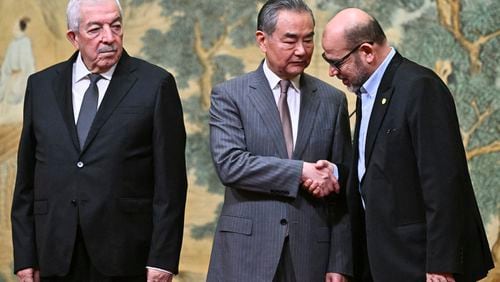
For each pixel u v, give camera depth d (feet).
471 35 30.37
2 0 32.19
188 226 31.17
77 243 20.34
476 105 30.30
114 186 20.18
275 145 21.04
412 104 19.40
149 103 20.61
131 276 20.49
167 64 31.60
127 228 20.30
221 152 21.01
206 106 31.37
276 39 20.79
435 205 18.86
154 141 20.66
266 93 21.39
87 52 20.47
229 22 31.40
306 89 21.70
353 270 21.07
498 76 30.19
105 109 20.47
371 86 20.34
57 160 20.40
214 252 21.59
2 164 31.99
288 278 20.98
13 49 32.09
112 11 20.47
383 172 19.71
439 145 19.02
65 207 20.24
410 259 19.49
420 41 30.63
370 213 19.88
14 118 32.01
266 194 20.99
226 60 31.37
